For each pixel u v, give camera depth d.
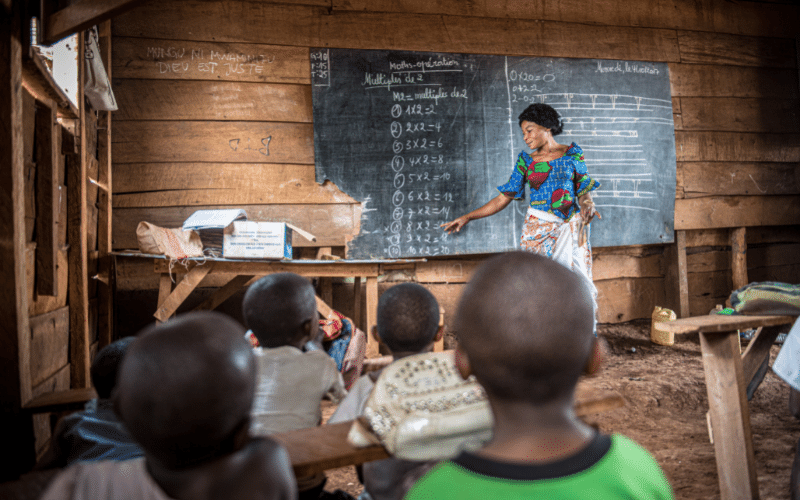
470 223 4.57
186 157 4.12
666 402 3.20
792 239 5.61
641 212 4.97
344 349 2.65
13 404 1.71
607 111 4.90
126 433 1.18
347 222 4.40
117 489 0.72
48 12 2.09
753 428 2.75
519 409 0.62
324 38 4.35
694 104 5.17
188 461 0.72
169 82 4.09
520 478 0.56
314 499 1.31
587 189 3.55
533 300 0.59
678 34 5.12
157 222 4.08
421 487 0.61
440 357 1.11
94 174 3.61
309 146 4.35
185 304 4.21
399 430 0.98
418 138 4.49
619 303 5.09
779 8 5.43
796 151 5.47
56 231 2.21
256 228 3.43
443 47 4.55
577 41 4.85
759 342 2.31
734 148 5.27
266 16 4.25
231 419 0.71
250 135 4.23
